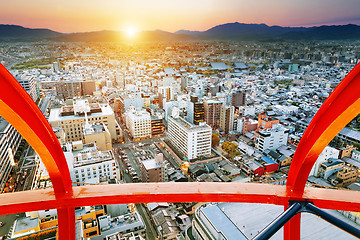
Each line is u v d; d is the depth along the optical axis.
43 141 8.28
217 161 77.31
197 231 44.00
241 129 98.12
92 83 151.00
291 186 10.21
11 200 9.11
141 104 124.06
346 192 9.83
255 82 197.75
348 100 7.63
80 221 40.97
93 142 75.94
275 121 89.06
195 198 9.95
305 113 113.56
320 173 68.00
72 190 9.84
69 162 55.78
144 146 91.38
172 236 47.06
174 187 10.16
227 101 128.75
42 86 167.00
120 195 9.64
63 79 179.00
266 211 45.19
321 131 8.53
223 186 10.29
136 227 45.91
